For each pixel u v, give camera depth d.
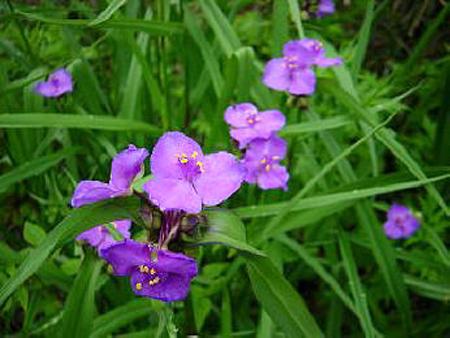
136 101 0.35
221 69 0.38
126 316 0.26
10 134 0.33
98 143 0.35
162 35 0.30
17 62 0.35
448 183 0.37
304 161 0.35
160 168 0.18
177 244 0.19
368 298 0.34
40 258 0.17
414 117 0.42
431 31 0.34
